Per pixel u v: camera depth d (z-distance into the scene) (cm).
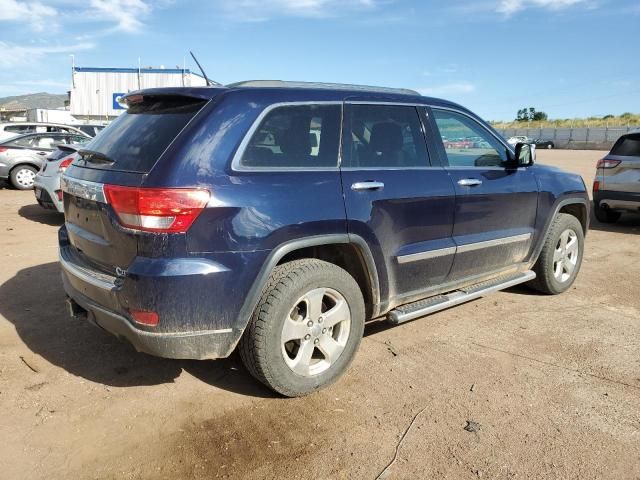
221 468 279
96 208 318
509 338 449
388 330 462
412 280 403
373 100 388
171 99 339
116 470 276
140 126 336
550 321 489
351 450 295
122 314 307
